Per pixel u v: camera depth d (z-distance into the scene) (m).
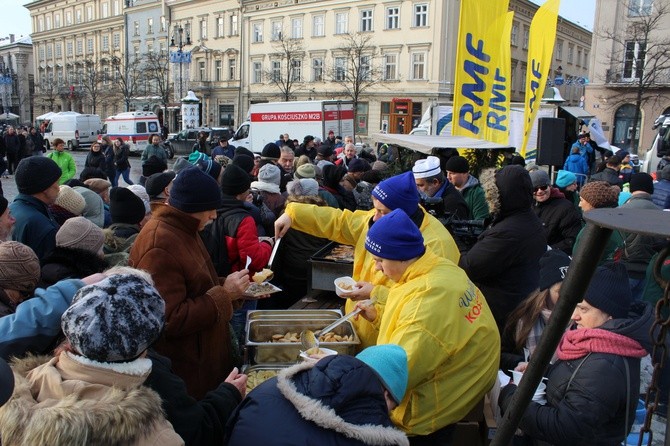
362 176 7.67
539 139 7.73
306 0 44.53
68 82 68.44
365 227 3.42
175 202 2.67
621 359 2.00
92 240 2.93
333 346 2.91
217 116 53.44
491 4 7.22
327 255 4.62
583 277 1.04
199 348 2.68
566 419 1.98
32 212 3.90
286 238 4.87
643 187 5.68
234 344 3.22
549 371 2.23
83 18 72.19
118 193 4.03
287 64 44.75
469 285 2.31
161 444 1.42
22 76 83.81
